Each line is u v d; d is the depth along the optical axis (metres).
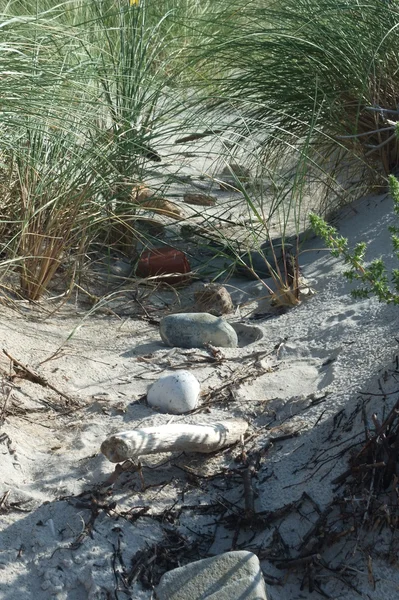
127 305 4.84
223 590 2.61
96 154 4.88
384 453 2.90
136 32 5.73
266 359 4.05
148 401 3.66
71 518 2.91
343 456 3.05
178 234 5.61
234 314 4.72
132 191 5.37
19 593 2.64
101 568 2.73
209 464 3.25
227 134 6.13
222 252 5.09
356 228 5.33
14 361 3.80
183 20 7.52
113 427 3.47
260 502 3.03
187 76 6.50
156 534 2.89
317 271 4.96
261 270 5.20
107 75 5.25
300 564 2.73
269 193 6.22
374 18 5.68
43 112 4.53
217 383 3.85
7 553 2.77
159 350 4.18
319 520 2.82
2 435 3.27
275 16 5.82
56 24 5.26
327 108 5.61
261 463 3.22
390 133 5.63
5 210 4.84
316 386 3.71
